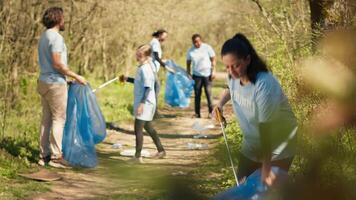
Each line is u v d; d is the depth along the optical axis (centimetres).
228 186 678
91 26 2194
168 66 1617
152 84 954
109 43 2406
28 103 1355
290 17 998
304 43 646
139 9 2389
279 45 944
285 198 183
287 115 271
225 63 424
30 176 782
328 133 166
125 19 2353
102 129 905
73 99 900
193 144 1111
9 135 1031
